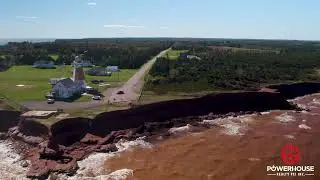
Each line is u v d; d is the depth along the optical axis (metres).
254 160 60.44
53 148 61.62
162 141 70.00
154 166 57.69
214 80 111.06
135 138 70.75
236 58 166.88
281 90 115.06
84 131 68.25
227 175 54.72
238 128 79.00
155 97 89.00
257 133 75.44
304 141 70.62
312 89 125.00
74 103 82.19
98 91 97.31
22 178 53.47
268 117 89.31
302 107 102.81
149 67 146.50
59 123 66.19
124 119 75.19
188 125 80.25
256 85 112.38
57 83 88.81
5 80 111.94
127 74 133.00
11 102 81.06
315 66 159.62
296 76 133.62
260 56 178.75
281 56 183.75
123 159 60.53
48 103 81.75
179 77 112.56
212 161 59.84
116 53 185.00
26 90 95.75
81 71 100.69
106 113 73.12
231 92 97.50
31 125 67.31
